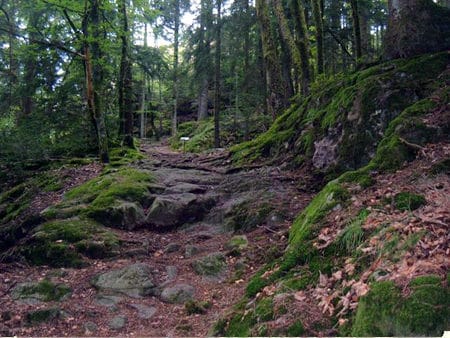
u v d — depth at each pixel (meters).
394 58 8.07
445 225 3.49
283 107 12.92
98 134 12.30
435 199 4.16
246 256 5.95
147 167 11.51
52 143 13.75
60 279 5.84
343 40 17.19
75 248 6.59
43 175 11.51
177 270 6.07
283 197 7.62
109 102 17.69
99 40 11.62
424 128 5.62
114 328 4.63
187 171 10.91
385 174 5.26
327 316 3.40
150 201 8.34
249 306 4.19
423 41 7.69
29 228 7.74
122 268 5.97
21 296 5.28
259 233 6.67
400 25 8.02
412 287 2.88
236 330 3.89
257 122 22.06
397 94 7.04
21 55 13.10
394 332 2.74
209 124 25.95
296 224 5.84
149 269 6.03
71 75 14.28
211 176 10.16
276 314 3.70
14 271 6.23
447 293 2.74
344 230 4.32
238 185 8.80
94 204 8.06
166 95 37.72
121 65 15.25
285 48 16.47
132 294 5.44
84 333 4.49
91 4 11.31
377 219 4.14
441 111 5.83
